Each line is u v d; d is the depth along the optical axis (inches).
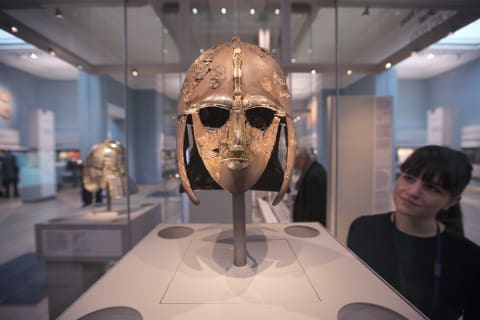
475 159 72.2
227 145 32.5
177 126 38.4
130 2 73.7
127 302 32.7
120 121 128.0
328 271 39.9
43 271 84.8
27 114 120.8
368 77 94.0
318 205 84.3
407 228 42.0
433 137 90.2
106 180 87.6
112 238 79.2
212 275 39.0
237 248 41.3
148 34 95.0
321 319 29.7
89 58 93.0
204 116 43.6
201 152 34.2
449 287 38.6
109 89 122.5
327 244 49.9
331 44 100.2
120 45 96.0
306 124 108.8
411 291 40.4
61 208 123.9
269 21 99.2
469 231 56.1
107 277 38.5
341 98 83.0
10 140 113.8
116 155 89.5
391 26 85.0
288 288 35.6
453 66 85.7
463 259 38.1
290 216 98.3
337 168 81.7
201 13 92.2
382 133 83.3
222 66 35.0
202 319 29.7
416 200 39.9
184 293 34.5
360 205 84.2
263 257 44.7
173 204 109.8
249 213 73.1
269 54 39.4
